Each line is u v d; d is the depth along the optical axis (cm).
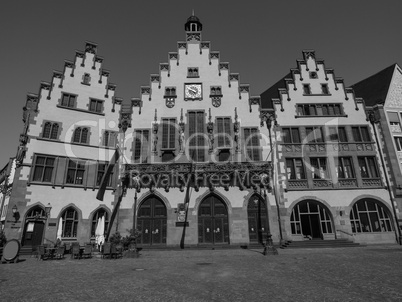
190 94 3012
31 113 2456
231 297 825
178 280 1077
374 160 2792
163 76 3059
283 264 1464
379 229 2620
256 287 944
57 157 2467
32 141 2394
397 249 2080
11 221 2172
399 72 3098
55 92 2609
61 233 2323
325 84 3047
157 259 1791
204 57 3147
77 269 1388
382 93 3027
